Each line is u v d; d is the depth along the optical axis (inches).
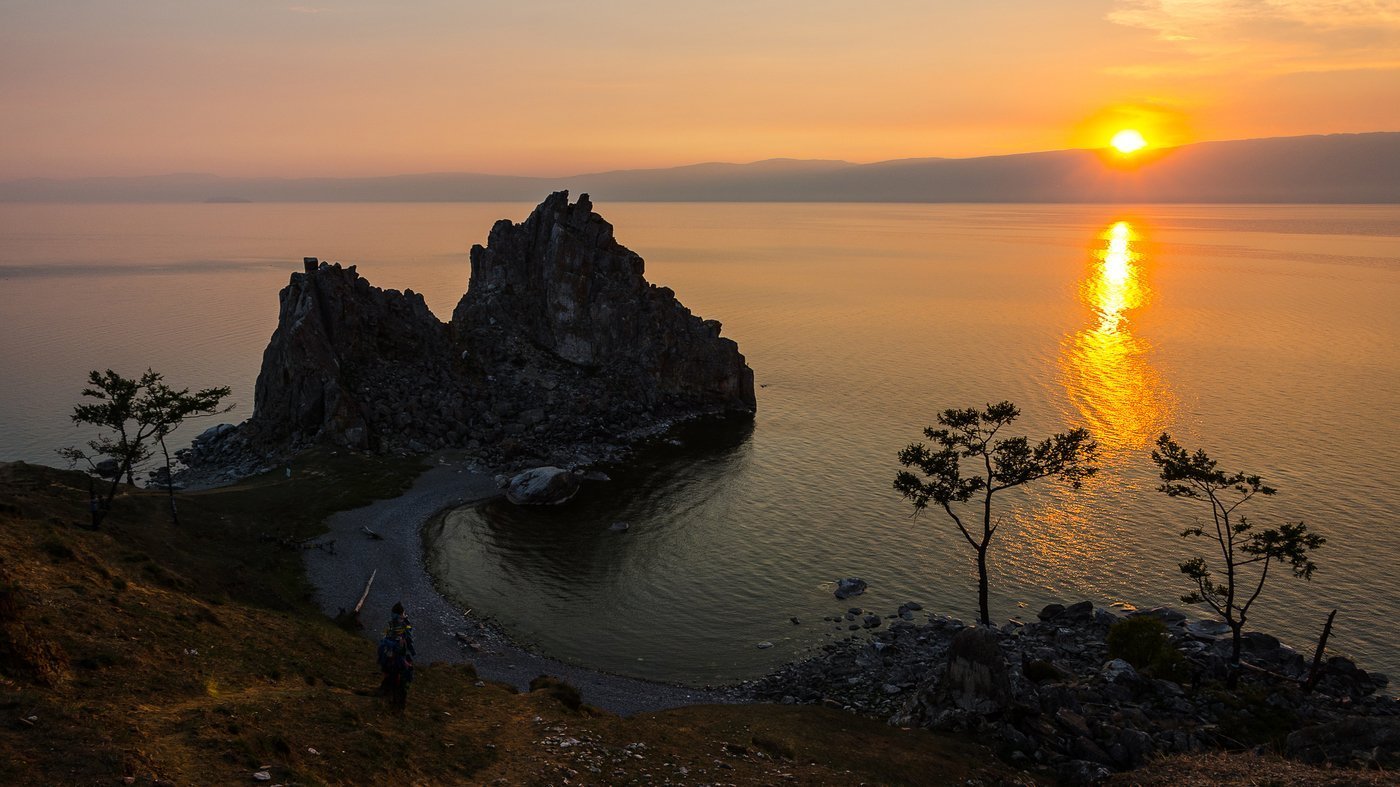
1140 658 2137.1
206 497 3531.0
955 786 1455.5
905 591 3034.0
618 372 5649.6
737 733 1612.9
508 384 5369.1
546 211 6082.7
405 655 1381.6
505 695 1672.0
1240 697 1894.7
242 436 4785.9
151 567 1910.7
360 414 4547.2
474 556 3336.6
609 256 5900.6
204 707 1119.6
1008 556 3312.0
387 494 3902.6
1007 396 5836.6
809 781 1362.0
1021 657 2274.9
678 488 4190.5
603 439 4936.0
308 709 1225.4
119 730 964.0
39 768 845.2
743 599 2984.7
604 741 1396.4
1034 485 4067.4
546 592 3034.0
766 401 5905.5
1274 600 2888.8
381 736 1194.6
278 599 2512.3
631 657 2566.4
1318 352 7111.2
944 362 7052.2
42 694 1016.2
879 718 2022.6
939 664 2329.0
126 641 1332.4
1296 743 1560.0
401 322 5216.5
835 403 5826.8
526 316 5940.0
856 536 3555.6
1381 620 2746.1
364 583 2965.1
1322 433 4768.7
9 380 6599.4
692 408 5605.3
